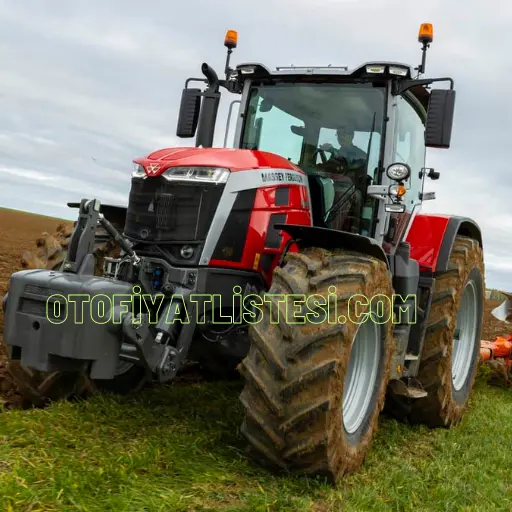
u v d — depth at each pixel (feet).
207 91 14.57
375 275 11.37
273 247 12.50
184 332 11.66
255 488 9.87
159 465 10.14
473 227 17.40
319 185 13.94
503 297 22.36
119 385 13.99
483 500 10.80
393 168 12.92
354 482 10.89
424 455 13.21
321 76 14.11
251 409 10.33
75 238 11.06
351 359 12.17
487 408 17.84
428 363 15.10
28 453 9.76
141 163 12.48
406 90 14.11
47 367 10.64
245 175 12.16
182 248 11.93
